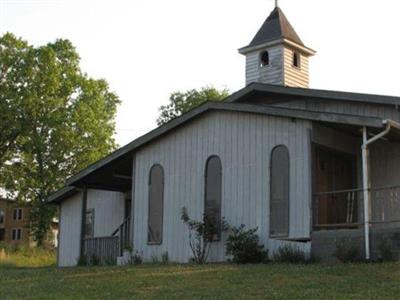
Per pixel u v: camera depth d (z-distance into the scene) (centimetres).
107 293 1208
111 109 5178
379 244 1498
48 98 4784
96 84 5025
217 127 1881
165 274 1435
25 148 4766
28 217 5012
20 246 4916
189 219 1889
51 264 3309
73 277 1484
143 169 2045
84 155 4794
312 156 1673
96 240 2208
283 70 2247
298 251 1630
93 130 4872
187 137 1950
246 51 2344
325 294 1098
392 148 1792
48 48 4809
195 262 1792
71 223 2564
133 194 2056
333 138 1748
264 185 1744
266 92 2041
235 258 1684
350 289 1134
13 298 1188
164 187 1980
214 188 1856
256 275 1338
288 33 2281
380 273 1280
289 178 1692
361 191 1670
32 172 4859
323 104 1928
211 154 1881
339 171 1814
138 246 2009
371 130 1627
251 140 1797
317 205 1664
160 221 1969
